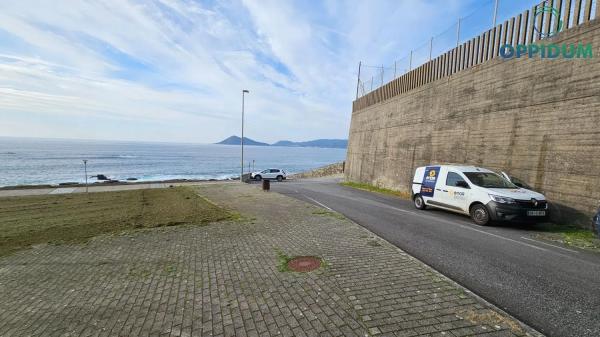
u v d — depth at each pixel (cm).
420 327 310
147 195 1889
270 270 482
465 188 902
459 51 1381
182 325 329
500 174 958
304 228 781
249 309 358
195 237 718
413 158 1698
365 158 2445
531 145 952
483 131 1173
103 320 347
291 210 1085
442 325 313
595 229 659
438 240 672
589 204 772
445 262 524
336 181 3266
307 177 4944
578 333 307
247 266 503
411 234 727
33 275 498
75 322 345
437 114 1491
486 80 1170
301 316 338
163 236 737
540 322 329
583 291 407
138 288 432
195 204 1340
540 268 494
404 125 1825
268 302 374
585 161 786
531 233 743
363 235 703
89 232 812
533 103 953
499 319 324
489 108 1146
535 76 952
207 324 329
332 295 387
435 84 1523
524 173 972
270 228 788
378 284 420
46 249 655
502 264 513
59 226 920
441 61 1514
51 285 454
